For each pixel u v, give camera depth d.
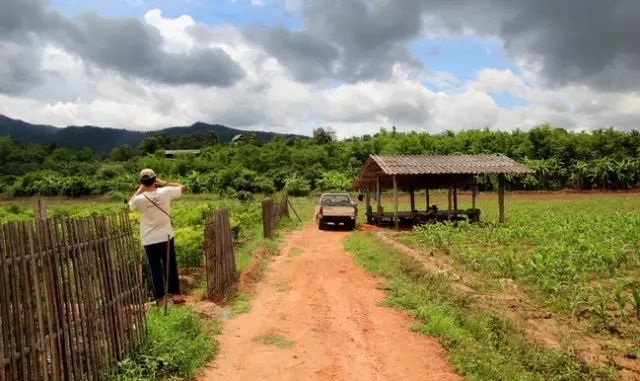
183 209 21.16
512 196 55.78
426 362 7.21
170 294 9.52
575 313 9.38
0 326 4.19
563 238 17.77
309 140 103.31
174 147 130.25
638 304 9.02
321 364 7.12
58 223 5.14
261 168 74.75
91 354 5.52
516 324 8.45
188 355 6.80
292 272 14.17
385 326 8.93
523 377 6.38
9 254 4.35
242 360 7.22
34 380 4.54
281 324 9.00
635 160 63.62
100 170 76.94
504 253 14.10
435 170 25.34
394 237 21.39
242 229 21.53
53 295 4.89
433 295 10.66
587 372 6.63
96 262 5.82
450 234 19.31
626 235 17.41
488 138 73.38
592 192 60.00
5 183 71.31
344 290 11.84
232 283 11.80
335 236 23.58
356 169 70.38
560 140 68.69
